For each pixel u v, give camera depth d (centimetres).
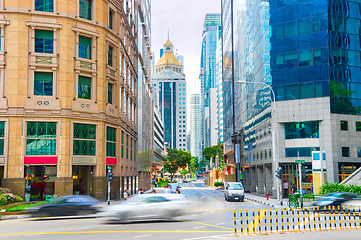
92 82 3509
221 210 2727
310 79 4056
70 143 3278
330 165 3847
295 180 4106
